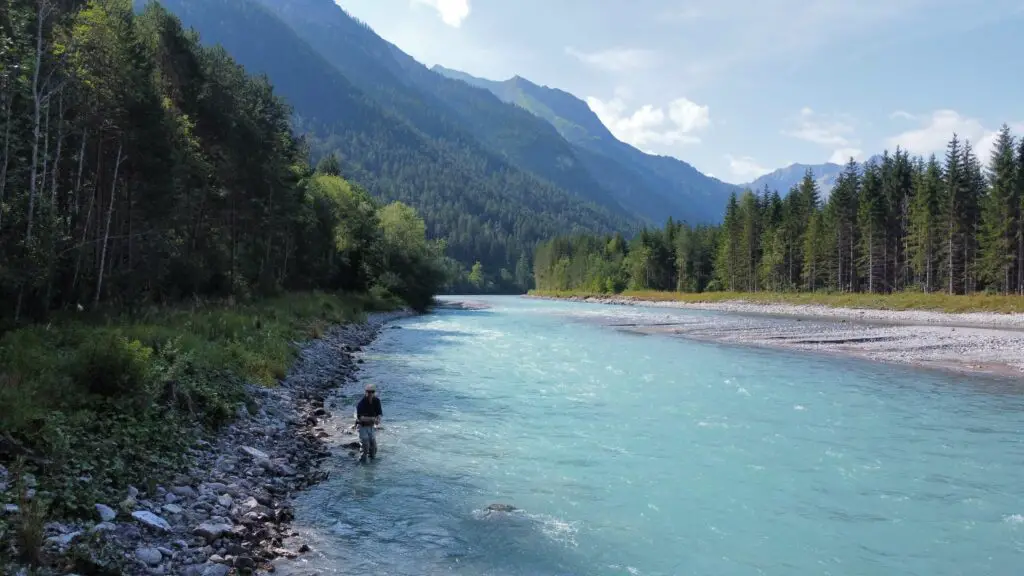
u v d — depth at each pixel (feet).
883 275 300.81
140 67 94.38
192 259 121.29
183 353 55.31
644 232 485.15
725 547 32.37
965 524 35.76
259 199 154.81
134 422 37.83
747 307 306.14
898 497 39.88
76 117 84.43
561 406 65.82
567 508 37.22
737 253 383.04
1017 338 130.41
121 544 25.21
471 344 127.13
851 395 73.72
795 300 298.76
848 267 319.68
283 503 35.91
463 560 29.78
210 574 25.07
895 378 86.58
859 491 40.86
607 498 39.01
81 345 45.42
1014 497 40.01
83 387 38.93
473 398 69.62
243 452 42.42
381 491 39.09
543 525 34.50
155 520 28.27
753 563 30.68
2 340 48.01
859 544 33.01
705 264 432.66
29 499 25.08
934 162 281.74
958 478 43.62
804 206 348.79
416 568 28.60
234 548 27.89
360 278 239.50
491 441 51.72
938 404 68.69
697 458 47.67
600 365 97.35
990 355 109.81
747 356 110.52
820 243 319.88
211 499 33.14
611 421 59.41
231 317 87.61
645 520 35.63
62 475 28.78
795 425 58.54
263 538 30.27
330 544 30.66
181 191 110.11
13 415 31.32
